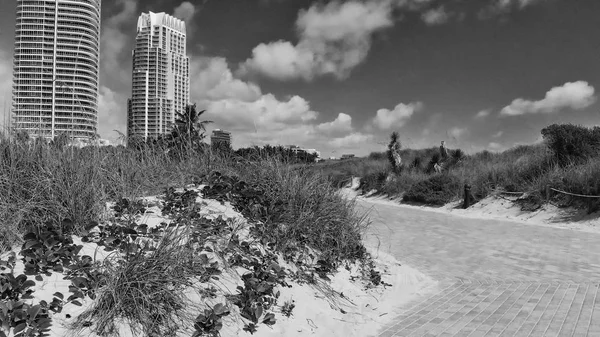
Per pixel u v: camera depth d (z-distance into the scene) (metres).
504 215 16.95
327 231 7.25
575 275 7.47
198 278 4.64
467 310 5.77
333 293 5.89
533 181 17.48
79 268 4.00
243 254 5.53
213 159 8.41
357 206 9.53
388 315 5.63
